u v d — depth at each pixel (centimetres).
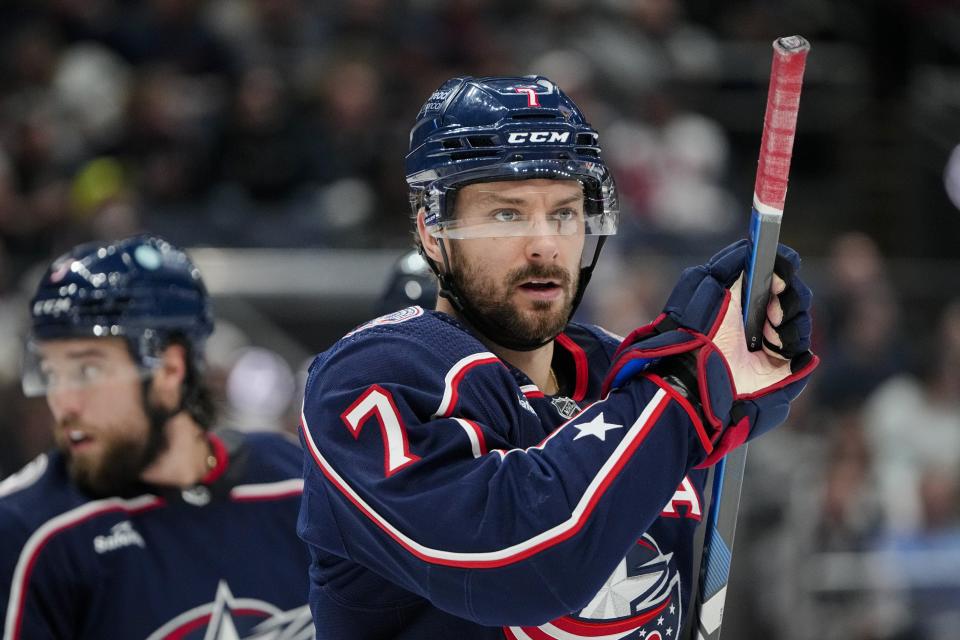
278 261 1603
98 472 660
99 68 2147
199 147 2056
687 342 418
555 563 392
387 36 2270
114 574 656
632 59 2370
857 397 1691
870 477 1514
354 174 2048
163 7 2208
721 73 2586
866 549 1471
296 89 2116
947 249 2508
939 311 1750
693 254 1880
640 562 457
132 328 661
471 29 2294
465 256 448
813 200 2598
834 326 1734
